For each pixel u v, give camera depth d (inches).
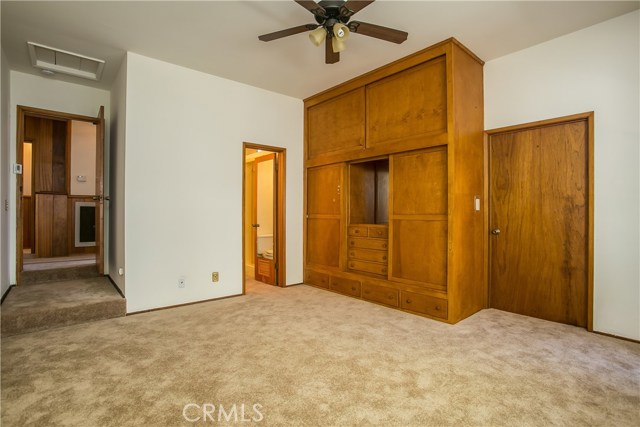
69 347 103.5
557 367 92.0
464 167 133.1
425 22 115.5
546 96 130.4
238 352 101.0
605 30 116.6
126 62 137.6
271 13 111.3
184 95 152.6
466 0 103.0
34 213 215.6
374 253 159.8
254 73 159.9
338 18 97.3
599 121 118.3
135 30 121.6
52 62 147.3
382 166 184.9
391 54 139.4
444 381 84.4
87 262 187.3
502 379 85.4
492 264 148.6
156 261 144.3
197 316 135.5
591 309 119.6
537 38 127.6
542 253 134.8
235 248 168.9
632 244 112.0
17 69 150.2
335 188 179.5
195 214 155.5
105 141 174.9
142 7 107.2
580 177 125.6
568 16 113.0
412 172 142.2
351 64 149.5
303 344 107.4
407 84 143.5
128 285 137.1
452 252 127.1
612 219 115.9
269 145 183.6
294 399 76.0
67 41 128.9
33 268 165.9
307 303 155.6
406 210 144.0
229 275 166.6
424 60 135.3
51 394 76.9
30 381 82.7
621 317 113.7
